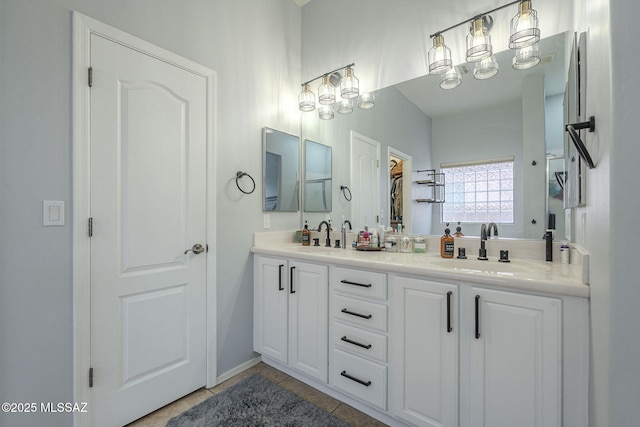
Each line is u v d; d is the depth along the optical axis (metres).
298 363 1.88
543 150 1.54
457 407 1.26
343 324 1.65
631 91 0.58
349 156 2.31
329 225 2.40
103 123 1.43
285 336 1.95
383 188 2.12
